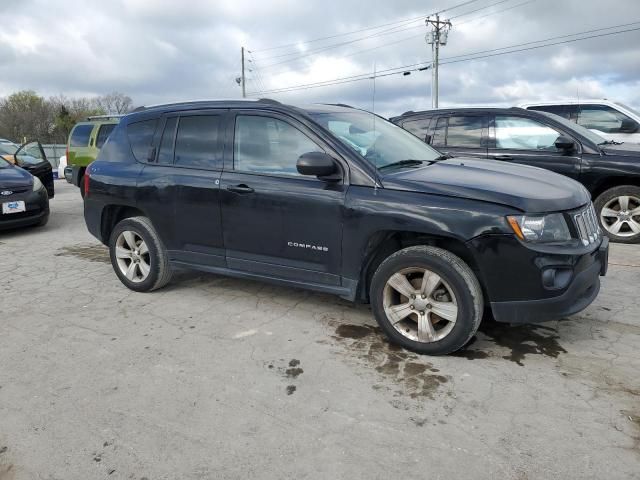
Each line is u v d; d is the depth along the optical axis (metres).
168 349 3.69
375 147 3.97
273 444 2.60
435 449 2.53
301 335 3.88
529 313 3.21
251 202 4.02
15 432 2.75
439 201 3.32
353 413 2.85
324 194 3.69
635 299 4.48
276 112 4.03
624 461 2.40
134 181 4.72
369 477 2.35
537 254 3.12
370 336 3.84
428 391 3.05
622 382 3.10
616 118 8.67
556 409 2.83
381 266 3.55
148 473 2.42
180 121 4.58
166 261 4.77
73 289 5.14
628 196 6.54
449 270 3.28
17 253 6.86
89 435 2.71
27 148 11.31
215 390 3.12
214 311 4.41
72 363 3.51
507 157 6.93
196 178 4.33
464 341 3.34
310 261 3.86
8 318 4.38
